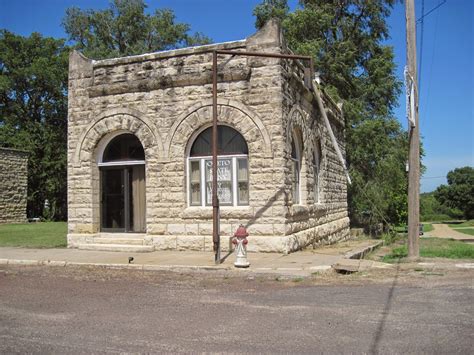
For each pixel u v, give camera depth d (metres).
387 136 26.72
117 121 15.30
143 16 48.41
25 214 33.31
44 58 44.53
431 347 5.25
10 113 45.56
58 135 45.78
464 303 7.28
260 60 13.91
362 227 28.22
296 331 5.98
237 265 10.99
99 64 15.64
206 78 14.33
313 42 26.36
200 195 14.70
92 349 5.42
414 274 10.06
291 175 14.45
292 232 14.20
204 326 6.31
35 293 8.75
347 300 7.69
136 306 7.56
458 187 71.50
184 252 14.05
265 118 13.79
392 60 28.52
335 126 22.33
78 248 15.39
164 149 14.73
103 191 16.11
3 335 6.03
